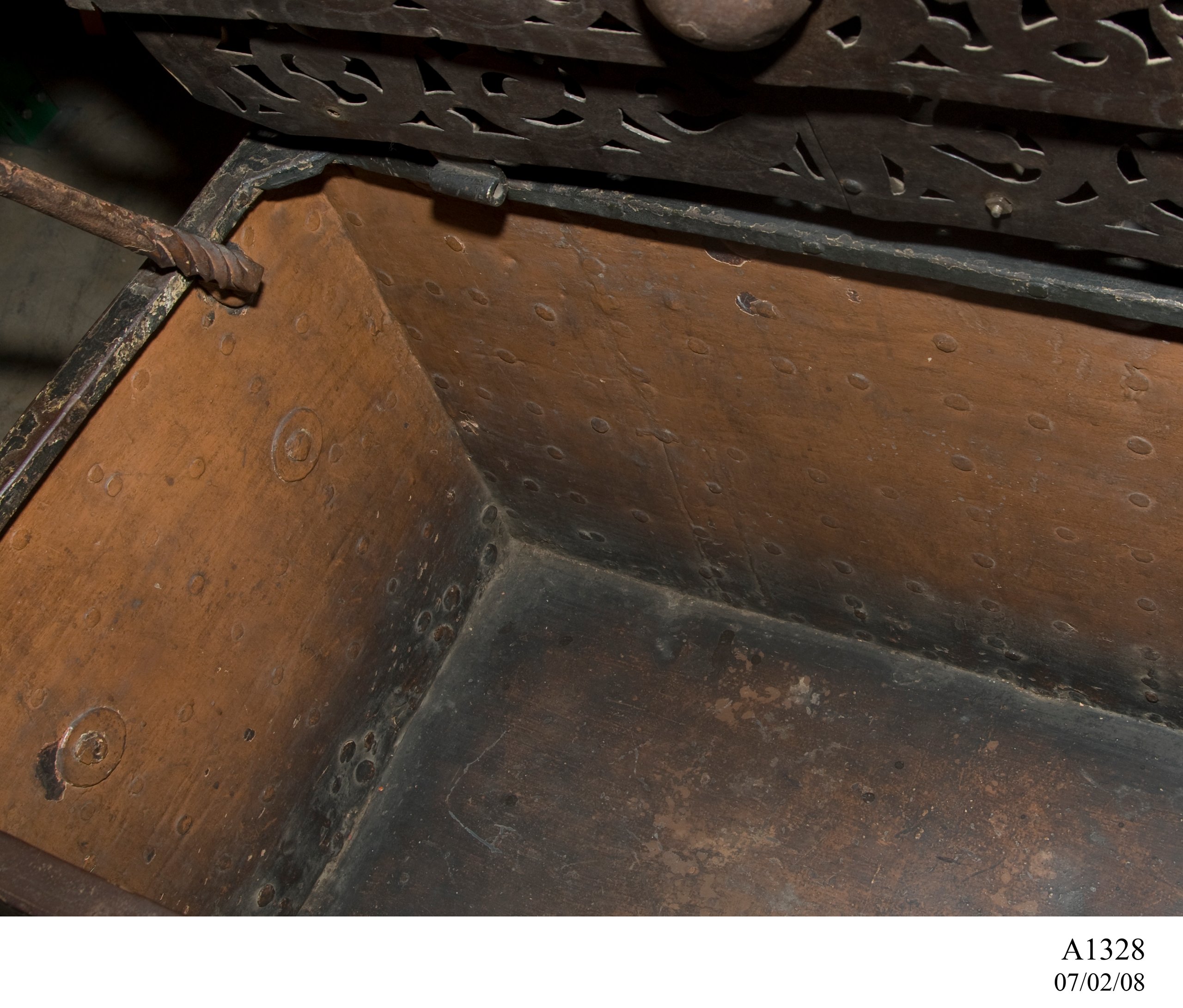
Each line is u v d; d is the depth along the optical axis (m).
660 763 2.56
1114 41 0.97
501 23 1.24
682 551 2.60
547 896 2.45
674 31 1.06
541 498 2.69
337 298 2.17
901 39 1.06
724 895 2.37
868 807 2.39
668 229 1.63
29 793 1.83
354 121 1.61
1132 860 2.20
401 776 2.67
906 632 2.44
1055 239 1.26
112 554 1.87
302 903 2.51
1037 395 1.62
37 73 4.09
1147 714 2.28
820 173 1.34
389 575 2.53
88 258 3.87
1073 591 2.02
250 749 2.26
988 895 2.23
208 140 3.95
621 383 2.14
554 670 2.75
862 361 1.75
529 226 1.86
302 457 2.19
